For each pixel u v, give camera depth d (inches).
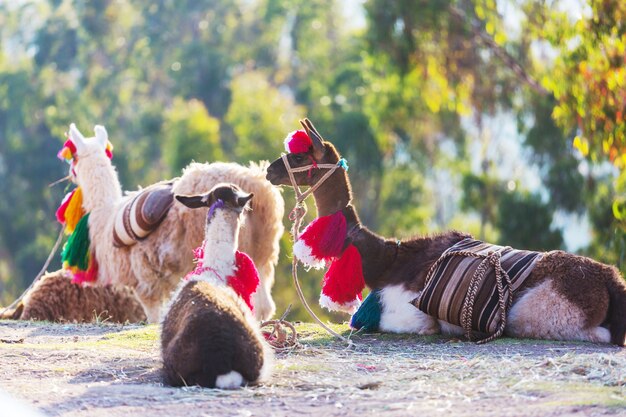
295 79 2176.4
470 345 331.0
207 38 2214.6
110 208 465.1
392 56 1045.8
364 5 1040.8
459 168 1549.0
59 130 1872.5
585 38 656.4
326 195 362.6
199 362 253.0
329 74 1941.4
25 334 383.2
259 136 1494.8
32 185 1847.9
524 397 237.9
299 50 2170.3
